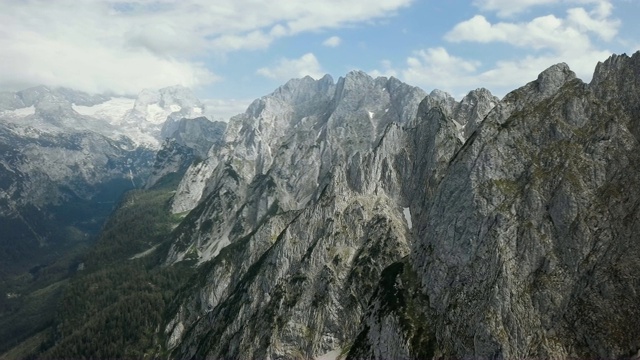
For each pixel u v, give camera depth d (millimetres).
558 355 143875
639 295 143250
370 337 187375
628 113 179125
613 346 139500
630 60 189375
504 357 146875
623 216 156875
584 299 149625
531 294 155125
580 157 172375
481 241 172625
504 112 199250
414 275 195875
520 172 180250
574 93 188875
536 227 164875
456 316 165875
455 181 190875
